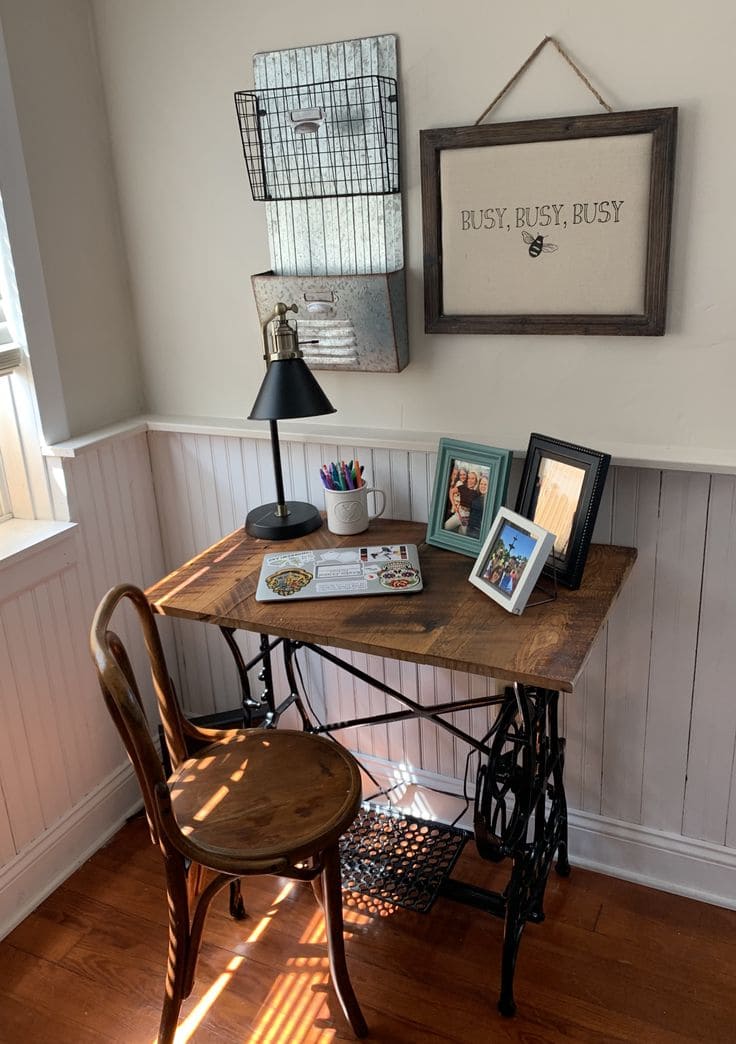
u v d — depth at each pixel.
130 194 2.19
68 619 2.16
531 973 1.87
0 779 2.01
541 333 1.81
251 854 1.52
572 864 2.16
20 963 1.95
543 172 1.71
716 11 1.54
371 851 2.13
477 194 1.78
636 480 1.81
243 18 1.92
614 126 1.63
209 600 1.74
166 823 1.46
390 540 1.96
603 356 1.80
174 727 1.76
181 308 2.23
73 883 2.17
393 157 1.85
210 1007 1.83
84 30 2.07
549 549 1.59
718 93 1.57
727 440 1.75
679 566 1.83
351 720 2.16
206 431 2.22
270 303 1.98
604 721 2.03
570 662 1.45
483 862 2.16
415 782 2.31
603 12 1.61
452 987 1.85
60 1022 1.81
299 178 1.96
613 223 1.69
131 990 1.87
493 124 1.73
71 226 2.10
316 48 1.85
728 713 1.90
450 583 1.75
